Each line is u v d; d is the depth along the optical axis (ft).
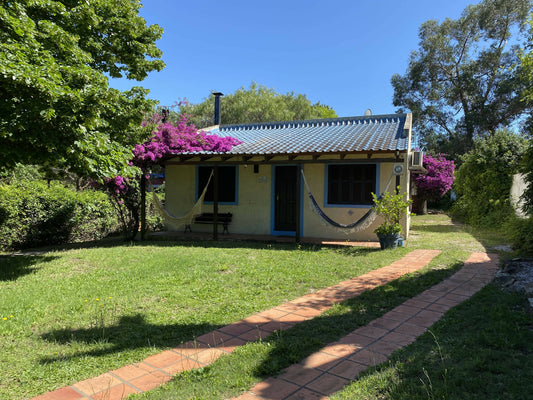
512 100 84.23
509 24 87.56
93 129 22.59
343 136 38.19
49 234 37.32
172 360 10.85
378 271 21.63
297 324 13.38
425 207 74.18
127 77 30.04
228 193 40.24
